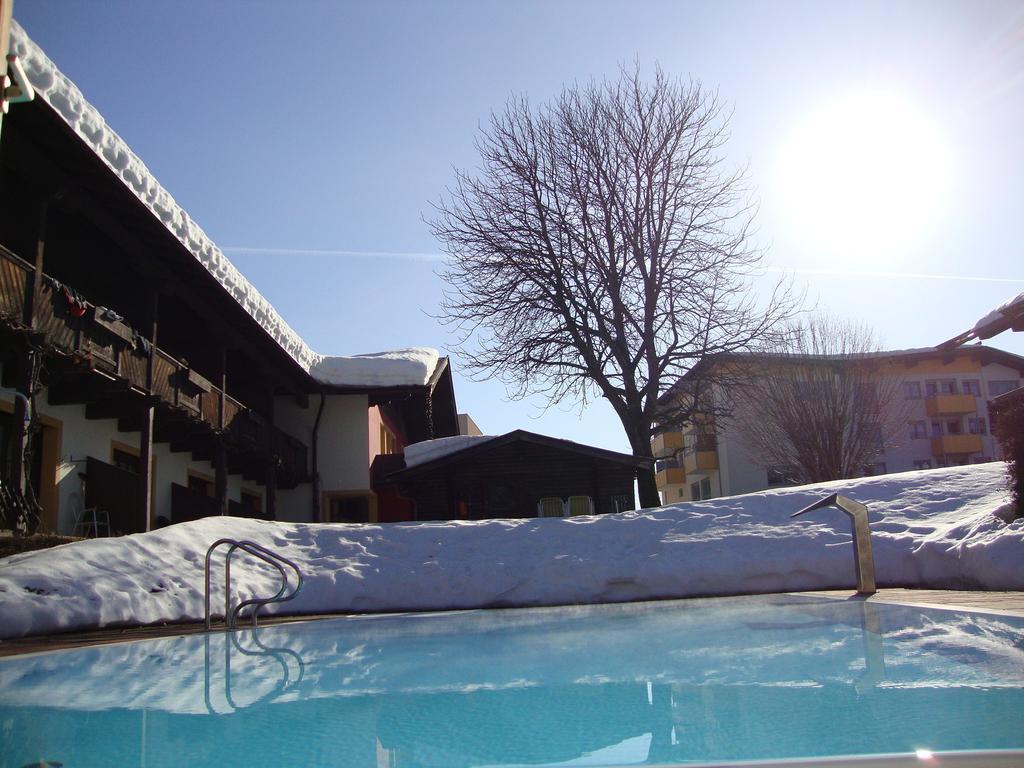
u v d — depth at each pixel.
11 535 9.17
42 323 9.92
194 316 15.68
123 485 13.12
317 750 2.39
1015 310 13.69
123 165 10.35
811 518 9.37
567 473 18.00
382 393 22.22
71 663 4.45
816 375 25.97
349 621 6.94
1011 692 2.72
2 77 3.81
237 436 16.50
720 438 36.62
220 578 7.87
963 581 7.25
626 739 2.35
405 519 23.25
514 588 8.51
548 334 20.53
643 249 20.81
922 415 35.88
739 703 2.78
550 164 21.36
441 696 3.23
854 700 2.69
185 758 2.33
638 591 8.45
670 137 20.91
